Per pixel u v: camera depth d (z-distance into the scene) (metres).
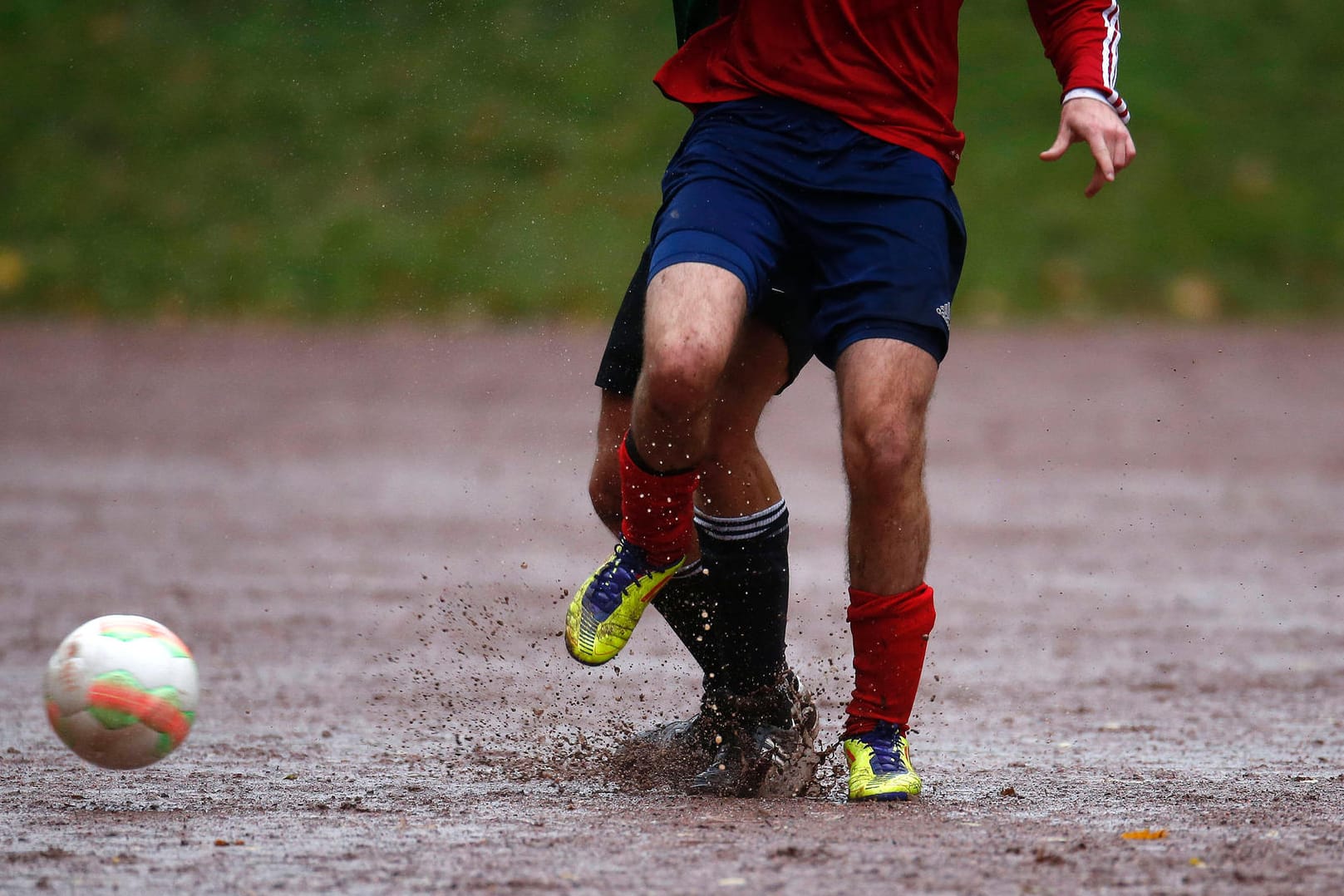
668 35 96.50
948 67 11.88
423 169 84.56
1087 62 11.52
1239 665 19.34
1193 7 100.44
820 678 18.59
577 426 47.69
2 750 13.76
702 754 12.62
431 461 40.66
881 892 8.53
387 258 77.06
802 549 28.48
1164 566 27.27
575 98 90.00
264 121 87.75
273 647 19.91
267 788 12.16
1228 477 38.56
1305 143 89.50
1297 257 80.44
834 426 48.53
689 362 10.48
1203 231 81.81
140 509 32.88
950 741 14.79
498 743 14.39
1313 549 28.88
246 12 97.19
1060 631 21.80
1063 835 10.07
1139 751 14.21
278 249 77.88
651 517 11.35
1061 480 38.28
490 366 61.41
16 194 81.19
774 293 11.84
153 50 93.12
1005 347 66.88
